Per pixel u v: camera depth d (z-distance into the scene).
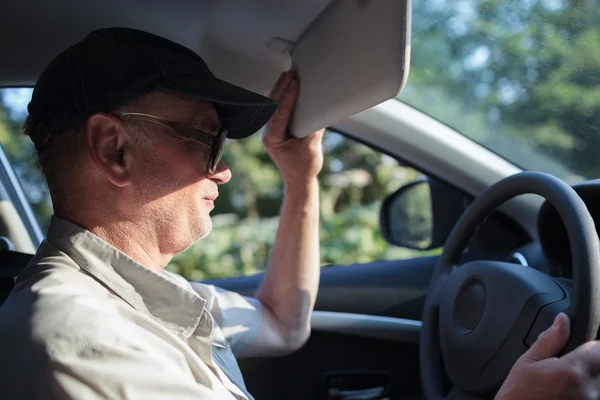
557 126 2.69
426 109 2.38
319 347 2.21
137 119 1.43
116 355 1.18
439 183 2.19
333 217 5.89
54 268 1.33
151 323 1.33
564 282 1.54
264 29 1.75
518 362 1.31
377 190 6.01
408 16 1.25
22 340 1.17
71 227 1.39
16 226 2.34
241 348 2.00
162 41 1.50
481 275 1.63
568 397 1.22
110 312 1.28
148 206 1.44
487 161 2.16
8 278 1.66
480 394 1.58
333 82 1.56
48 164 1.43
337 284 2.31
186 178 1.49
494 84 3.84
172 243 1.50
